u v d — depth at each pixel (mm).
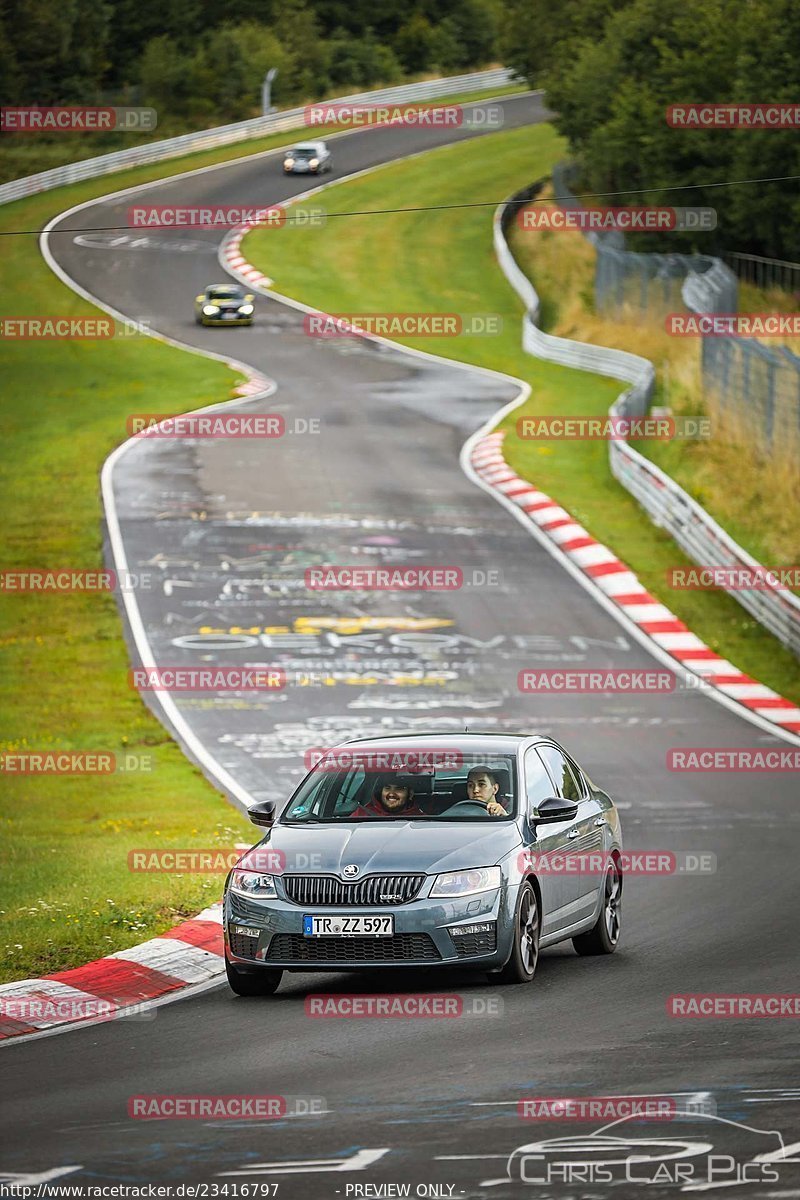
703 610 99375
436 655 89250
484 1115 23547
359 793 37094
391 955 33438
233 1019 31734
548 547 112188
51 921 41781
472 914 33562
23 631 93812
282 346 192375
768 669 89312
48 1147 22375
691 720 78438
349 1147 21984
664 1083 25281
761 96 190125
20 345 189625
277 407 160125
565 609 98625
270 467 135000
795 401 125688
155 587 101938
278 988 35844
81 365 180000
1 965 36875
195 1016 32156
